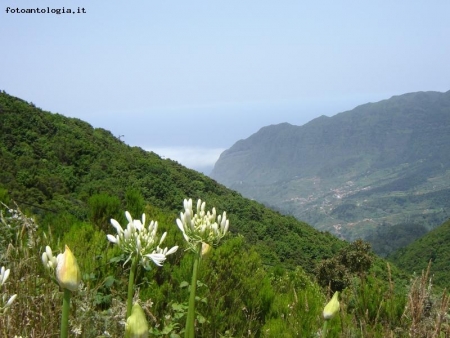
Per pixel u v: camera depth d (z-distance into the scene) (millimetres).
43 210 7039
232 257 5559
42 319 3018
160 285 4961
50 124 52562
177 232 6102
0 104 50344
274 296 5180
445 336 4020
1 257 3568
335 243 59812
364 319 4559
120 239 2660
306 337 4336
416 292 4488
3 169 36844
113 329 3156
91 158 50438
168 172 59031
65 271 1896
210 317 4410
